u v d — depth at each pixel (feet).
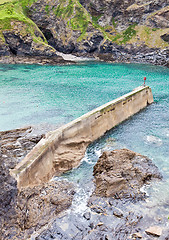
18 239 37.27
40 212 42.14
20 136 71.20
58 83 138.21
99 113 73.92
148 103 106.11
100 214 43.24
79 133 65.92
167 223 41.11
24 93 117.60
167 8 220.23
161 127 82.74
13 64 199.11
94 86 132.46
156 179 53.01
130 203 45.75
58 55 219.00
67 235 38.81
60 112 92.84
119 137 75.56
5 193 40.32
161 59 205.57
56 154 56.80
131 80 147.74
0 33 203.41
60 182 51.42
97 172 55.01
